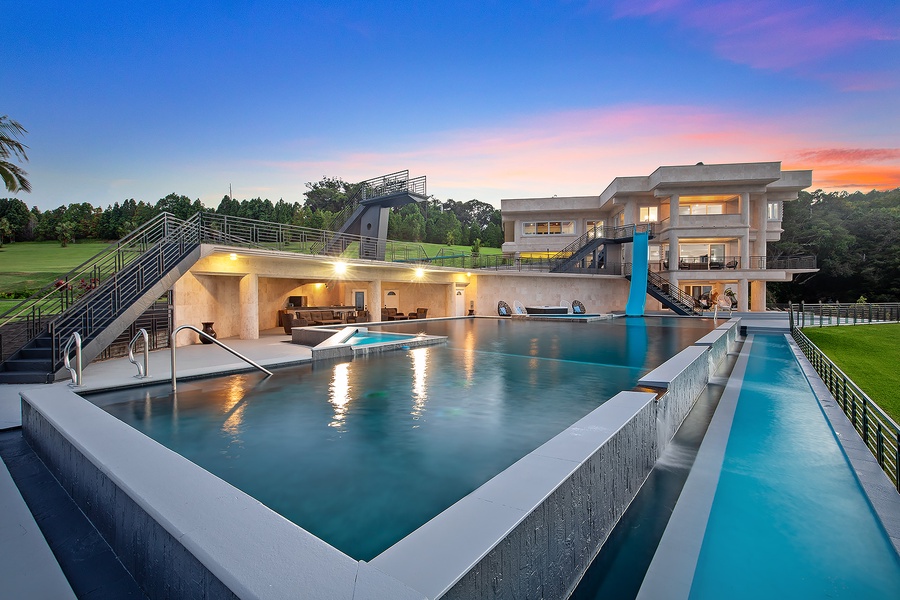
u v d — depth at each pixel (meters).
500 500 2.37
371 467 4.39
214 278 15.30
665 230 33.06
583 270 33.41
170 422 5.85
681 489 4.45
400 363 10.79
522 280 30.80
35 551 2.83
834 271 51.09
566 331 19.39
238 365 9.30
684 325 22.41
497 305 29.91
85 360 8.66
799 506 4.15
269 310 19.70
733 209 34.31
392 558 1.77
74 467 3.53
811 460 5.34
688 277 32.31
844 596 2.87
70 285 11.38
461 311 28.14
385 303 27.53
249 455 4.72
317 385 8.16
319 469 4.34
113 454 3.16
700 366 8.73
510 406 6.76
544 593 2.45
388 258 30.84
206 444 5.04
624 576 3.01
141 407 6.55
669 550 3.32
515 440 5.21
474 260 34.91
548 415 6.27
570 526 2.80
